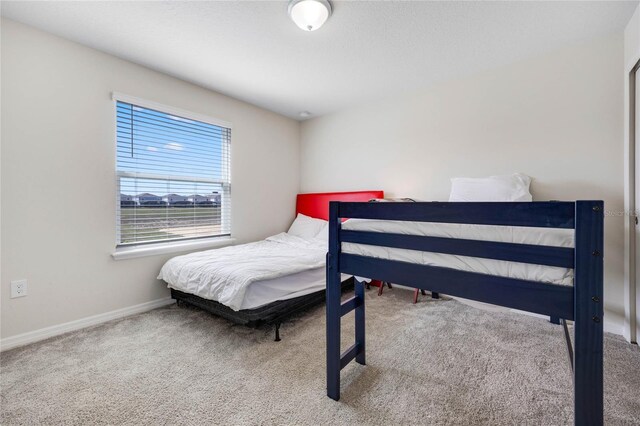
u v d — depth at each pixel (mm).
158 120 2703
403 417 1271
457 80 2875
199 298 2330
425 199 3129
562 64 2330
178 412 1306
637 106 1944
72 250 2164
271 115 3855
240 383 1520
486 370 1630
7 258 1889
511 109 2578
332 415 1287
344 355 1513
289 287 2199
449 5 1808
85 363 1703
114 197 2389
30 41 1969
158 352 1835
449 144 2949
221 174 3287
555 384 1500
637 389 1449
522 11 1865
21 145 1936
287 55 2404
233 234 3391
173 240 2842
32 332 1981
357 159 3691
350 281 3191
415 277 1229
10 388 1465
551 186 2391
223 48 2287
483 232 1081
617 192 2127
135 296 2521
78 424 1234
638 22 1838
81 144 2203
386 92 3229
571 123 2299
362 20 1948
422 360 1736
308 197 4070
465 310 2559
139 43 2205
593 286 871
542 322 2281
